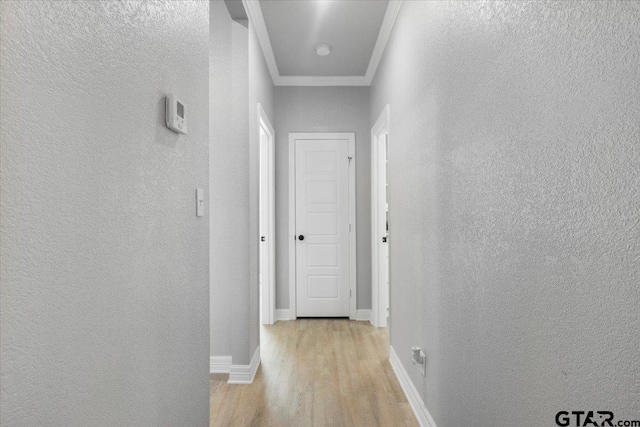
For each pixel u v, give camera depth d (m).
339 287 4.12
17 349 0.57
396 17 2.70
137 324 0.96
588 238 0.77
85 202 0.74
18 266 0.57
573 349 0.82
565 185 0.84
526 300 1.01
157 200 1.08
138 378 0.97
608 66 0.71
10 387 0.56
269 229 3.94
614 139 0.70
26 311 0.59
